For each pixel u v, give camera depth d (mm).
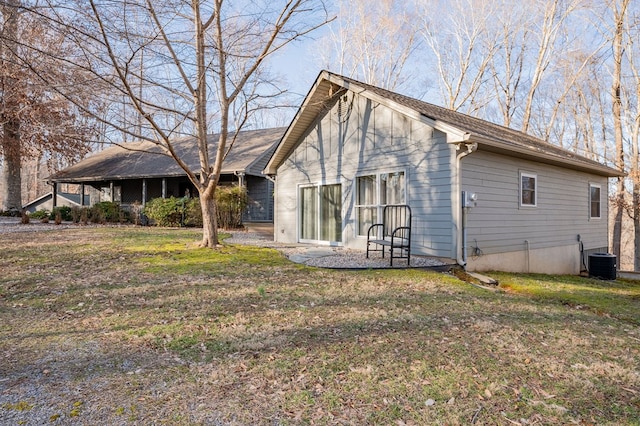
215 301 4723
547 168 10086
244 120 8562
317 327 3832
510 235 8727
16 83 12875
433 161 7922
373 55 24156
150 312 4273
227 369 2895
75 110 14930
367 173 9398
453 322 4113
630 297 6496
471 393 2607
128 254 7957
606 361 3244
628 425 2283
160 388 2598
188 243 9484
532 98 21734
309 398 2494
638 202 16453
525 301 5402
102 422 2191
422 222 8109
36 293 5031
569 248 10953
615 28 16562
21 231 12398
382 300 4918
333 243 10367
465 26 22641
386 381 2742
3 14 8141
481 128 9727
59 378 2725
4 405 2355
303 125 10992
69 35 7098
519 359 3199
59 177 21172
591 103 22797
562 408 2445
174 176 17109
